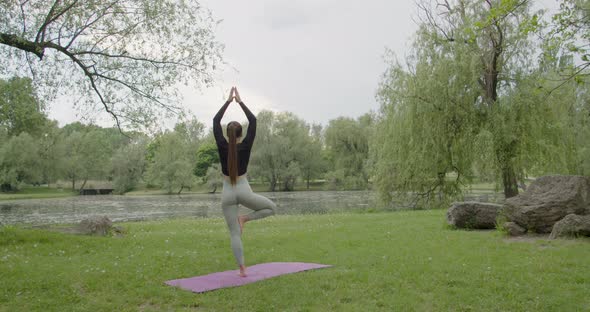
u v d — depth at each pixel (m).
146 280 6.48
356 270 6.86
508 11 8.78
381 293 5.64
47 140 55.69
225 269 7.32
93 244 10.30
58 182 68.56
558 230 9.13
